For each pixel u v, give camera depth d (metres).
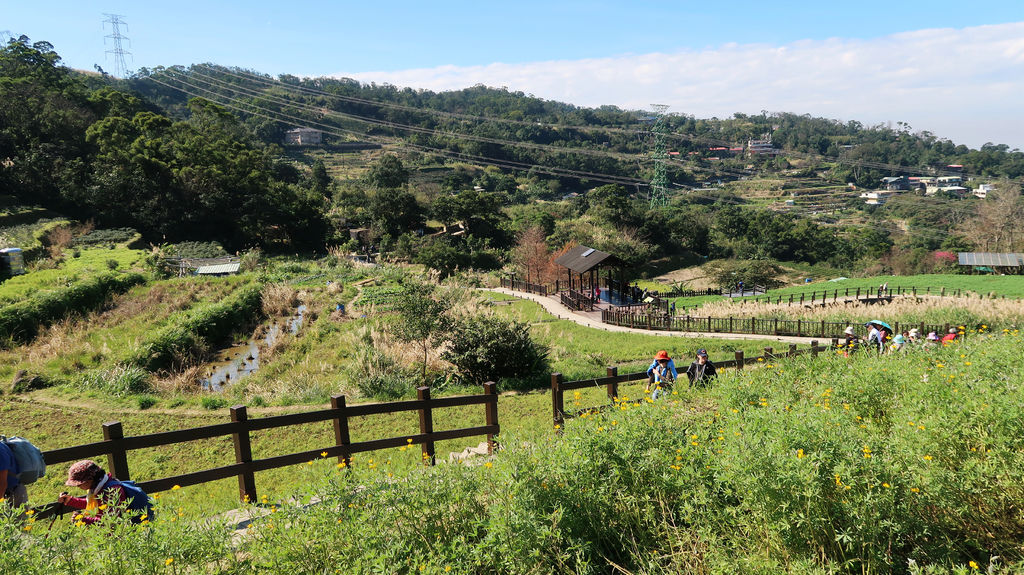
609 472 4.61
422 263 65.19
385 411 6.62
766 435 4.44
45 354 18.23
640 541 4.36
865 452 4.05
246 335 26.95
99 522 3.87
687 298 46.56
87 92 105.88
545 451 4.79
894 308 28.94
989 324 24.33
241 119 197.62
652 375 9.58
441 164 179.38
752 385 7.71
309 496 4.19
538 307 36.09
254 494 5.91
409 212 87.81
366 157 183.50
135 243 60.28
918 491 4.07
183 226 70.00
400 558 3.85
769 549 3.93
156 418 12.69
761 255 98.81
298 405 14.10
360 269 49.53
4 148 69.06
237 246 73.12
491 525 3.84
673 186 187.00
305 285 39.91
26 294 25.64
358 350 20.20
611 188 121.75
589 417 5.84
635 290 37.97
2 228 51.41
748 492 3.99
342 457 6.40
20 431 11.81
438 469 4.79
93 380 15.41
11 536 3.44
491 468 4.94
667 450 4.90
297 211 78.25
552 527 3.96
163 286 33.44
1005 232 79.00
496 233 91.56
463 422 12.30
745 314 31.61
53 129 73.75
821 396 7.32
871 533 3.63
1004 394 5.34
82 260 43.94
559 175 176.38
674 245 97.75
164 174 69.56
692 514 4.30
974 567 3.37
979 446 4.62
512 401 14.12
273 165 111.88
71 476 4.53
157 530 3.65
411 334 18.75
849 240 111.38
